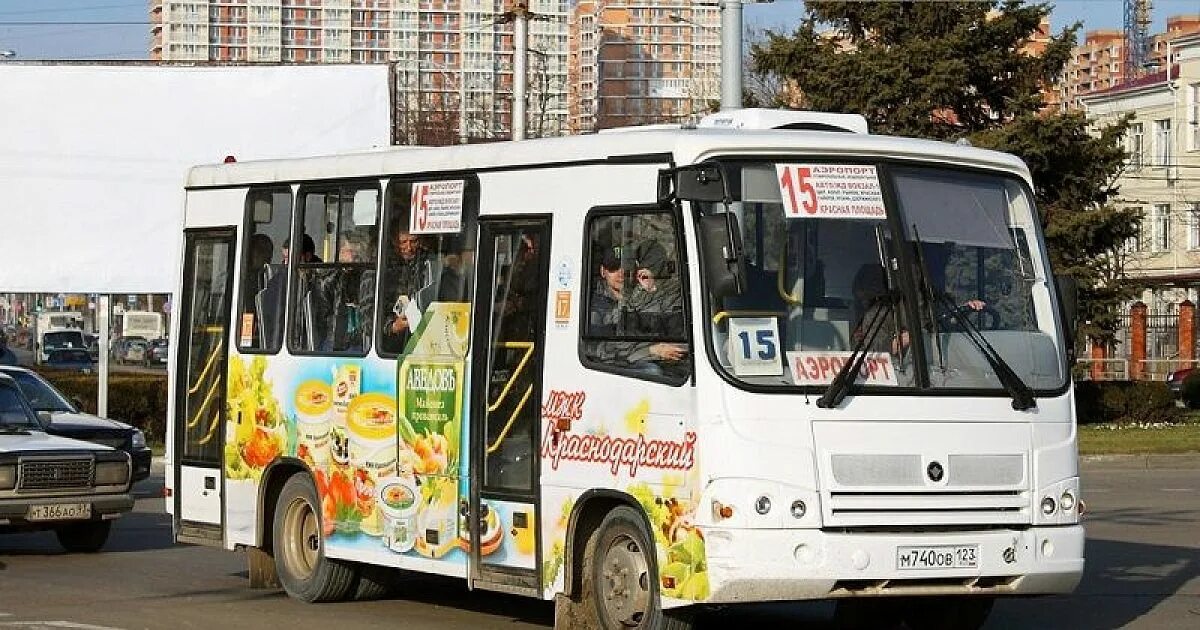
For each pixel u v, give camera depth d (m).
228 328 14.77
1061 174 39.78
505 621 12.80
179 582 15.34
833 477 10.20
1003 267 11.09
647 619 10.65
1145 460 32.62
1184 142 75.19
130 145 36.38
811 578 10.09
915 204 10.90
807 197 10.61
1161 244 76.31
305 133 37.25
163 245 36.25
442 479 12.31
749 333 10.28
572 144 11.48
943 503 10.43
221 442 14.78
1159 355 57.69
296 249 14.12
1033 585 10.67
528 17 37.97
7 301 155.00
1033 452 10.76
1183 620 12.92
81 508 17.44
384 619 12.91
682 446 10.35
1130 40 110.81
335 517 13.42
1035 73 40.44
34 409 21.30
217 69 37.06
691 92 84.06
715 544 10.10
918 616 12.38
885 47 40.41
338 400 13.42
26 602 13.88
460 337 12.24
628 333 10.84
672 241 10.58
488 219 12.12
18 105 36.00
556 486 11.29
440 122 90.88
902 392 10.43
